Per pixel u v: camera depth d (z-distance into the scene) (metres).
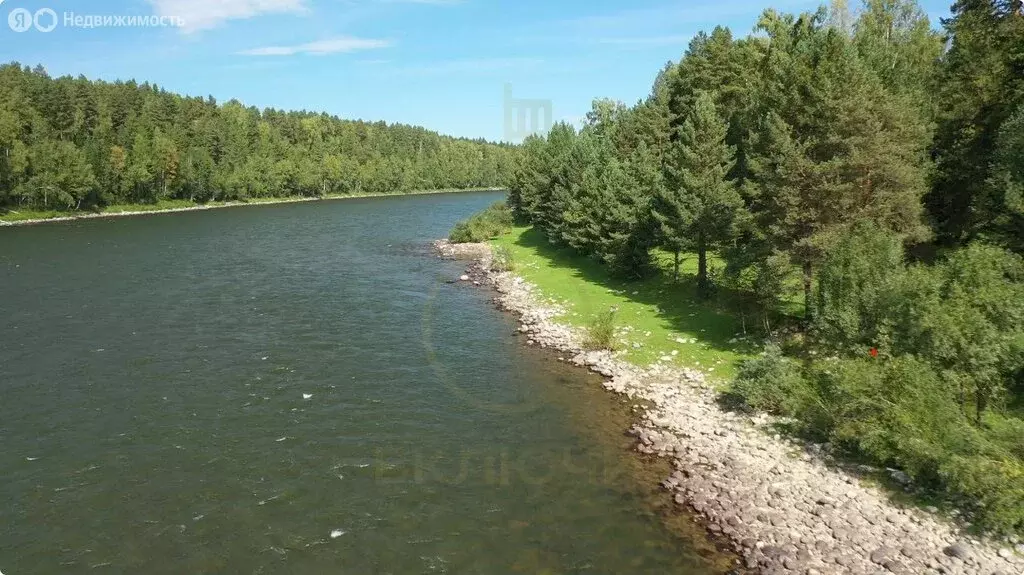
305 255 66.44
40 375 29.56
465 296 48.31
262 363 31.78
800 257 31.02
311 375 30.34
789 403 23.88
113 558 17.03
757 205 37.03
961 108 38.81
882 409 20.70
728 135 51.50
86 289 47.41
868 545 16.89
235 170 143.75
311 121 192.25
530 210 72.50
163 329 37.19
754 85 50.22
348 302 45.12
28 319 38.75
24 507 19.22
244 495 20.05
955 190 39.34
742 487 20.16
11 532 18.03
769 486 20.08
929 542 16.81
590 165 58.09
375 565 16.84
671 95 69.69
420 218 110.44
